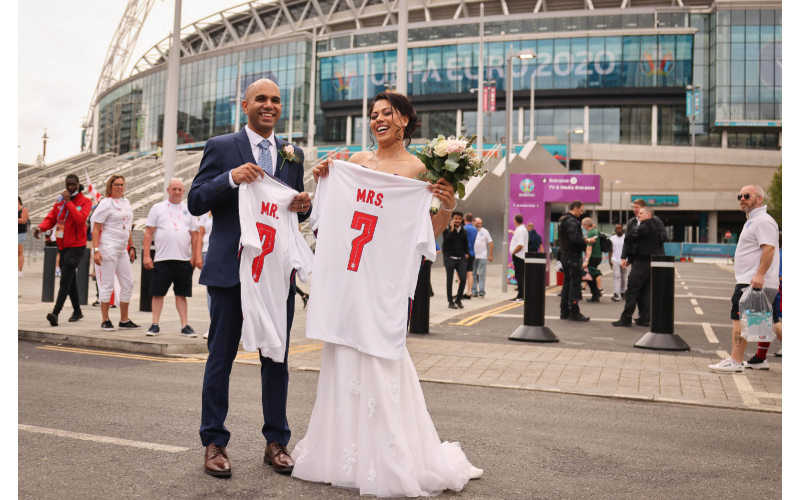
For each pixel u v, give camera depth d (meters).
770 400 5.36
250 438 3.89
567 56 65.62
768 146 68.12
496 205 30.73
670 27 65.88
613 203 66.75
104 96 100.75
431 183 3.24
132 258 8.34
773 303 6.89
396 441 2.98
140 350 7.12
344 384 3.12
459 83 67.06
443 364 6.75
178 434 3.88
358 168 3.30
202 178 3.39
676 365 6.95
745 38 65.81
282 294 3.38
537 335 8.58
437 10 83.81
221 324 3.34
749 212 6.70
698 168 66.88
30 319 8.86
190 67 80.38
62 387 5.14
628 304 10.55
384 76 69.69
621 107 66.88
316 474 3.16
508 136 18.69
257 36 92.50
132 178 45.00
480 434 4.17
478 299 15.42
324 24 88.00
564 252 11.60
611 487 3.21
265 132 3.54
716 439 4.21
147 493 2.89
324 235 3.32
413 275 3.18
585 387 5.78
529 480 3.28
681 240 79.50
